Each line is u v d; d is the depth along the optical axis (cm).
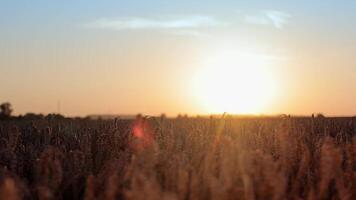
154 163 557
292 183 596
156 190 439
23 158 752
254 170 521
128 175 521
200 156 609
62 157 664
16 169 684
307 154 651
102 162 733
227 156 539
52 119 1630
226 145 618
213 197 473
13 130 1027
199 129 1012
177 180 505
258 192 511
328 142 574
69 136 1042
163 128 1005
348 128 1285
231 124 1236
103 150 814
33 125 1162
